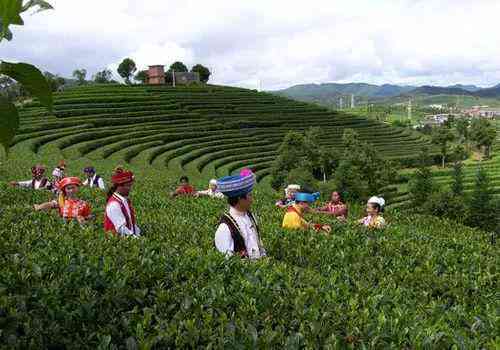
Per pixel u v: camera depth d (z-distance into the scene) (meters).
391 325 4.37
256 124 87.94
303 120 99.19
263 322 4.20
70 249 6.25
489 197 53.88
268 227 9.72
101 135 57.25
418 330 4.26
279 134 84.69
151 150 52.84
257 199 17.67
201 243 8.09
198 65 150.50
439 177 81.75
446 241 10.61
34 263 5.24
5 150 1.93
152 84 113.50
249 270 5.78
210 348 3.61
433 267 7.69
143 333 3.80
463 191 68.19
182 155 56.31
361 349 3.83
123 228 7.57
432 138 100.69
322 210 14.77
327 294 5.10
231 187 6.33
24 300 4.27
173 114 80.50
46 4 1.72
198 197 16.30
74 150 44.34
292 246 8.48
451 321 5.06
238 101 101.62
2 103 1.87
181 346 3.69
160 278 5.44
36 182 14.85
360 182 58.69
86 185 16.56
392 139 105.75
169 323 4.14
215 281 5.22
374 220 11.69
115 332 3.96
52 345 3.76
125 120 70.06
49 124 55.94
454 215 51.22
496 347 4.00
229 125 82.44
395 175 68.50
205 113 88.00
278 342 3.84
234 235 6.46
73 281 4.98
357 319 4.45
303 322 4.29
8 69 1.82
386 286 6.36
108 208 7.62
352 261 7.98
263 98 110.31
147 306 4.71
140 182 22.36
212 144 68.62
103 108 75.25
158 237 8.35
